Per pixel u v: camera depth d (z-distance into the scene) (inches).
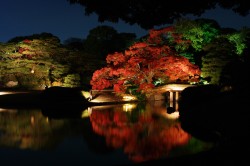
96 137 590.9
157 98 1306.6
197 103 802.8
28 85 1434.5
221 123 538.0
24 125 720.3
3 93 1210.6
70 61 1467.8
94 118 837.8
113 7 271.0
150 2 269.4
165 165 297.9
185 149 490.3
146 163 312.0
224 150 326.3
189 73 1116.5
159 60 1106.7
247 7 263.4
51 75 1446.9
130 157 457.4
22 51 1398.9
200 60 1355.8
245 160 291.0
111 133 628.1
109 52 1817.2
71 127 697.0
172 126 700.0
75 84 1379.2
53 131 649.6
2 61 1412.4
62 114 912.3
